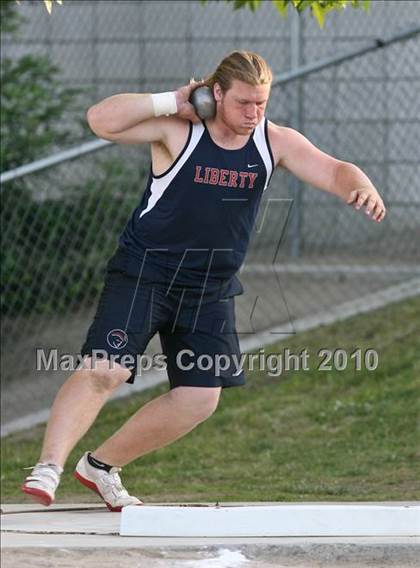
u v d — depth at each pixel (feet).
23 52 114.73
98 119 51.67
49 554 47.60
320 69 94.48
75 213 102.58
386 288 104.83
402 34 94.02
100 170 104.78
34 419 91.81
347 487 70.59
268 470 76.84
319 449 80.02
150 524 51.13
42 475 50.31
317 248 110.63
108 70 115.44
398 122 110.32
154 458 81.05
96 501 70.90
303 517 50.37
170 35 115.03
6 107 103.71
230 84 50.31
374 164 111.24
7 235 100.27
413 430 80.53
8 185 100.37
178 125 51.80
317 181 53.26
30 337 100.27
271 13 113.09
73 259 101.30
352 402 86.22
